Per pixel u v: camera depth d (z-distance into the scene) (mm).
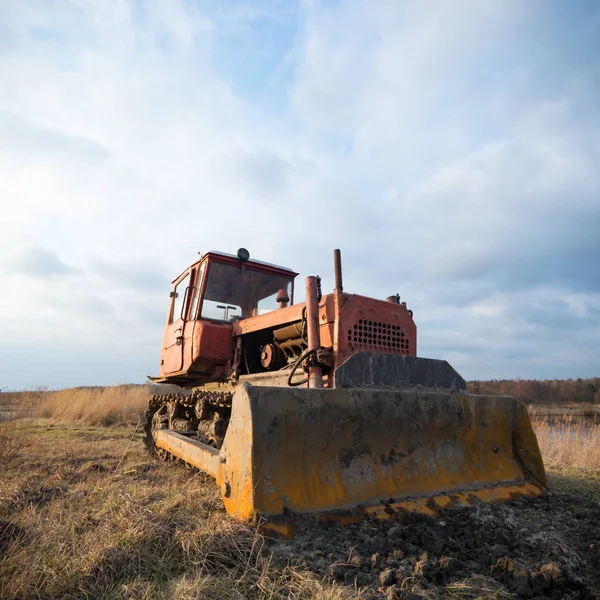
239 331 5863
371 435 3691
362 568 2576
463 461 4184
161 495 3824
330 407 3486
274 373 4914
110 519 3164
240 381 5496
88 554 2611
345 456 3518
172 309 7539
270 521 2920
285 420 3252
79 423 11914
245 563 2553
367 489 3475
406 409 3906
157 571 2498
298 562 2561
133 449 7398
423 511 3455
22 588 2287
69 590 2346
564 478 5770
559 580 2480
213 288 6246
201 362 5961
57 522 3180
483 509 3646
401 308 5004
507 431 4586
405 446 3859
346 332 4457
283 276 6844
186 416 6195
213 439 5020
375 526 3145
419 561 2605
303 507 3111
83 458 6320
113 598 2256
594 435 8305
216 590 2287
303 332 4844
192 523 3031
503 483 4203
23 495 3982
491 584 2471
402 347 4879
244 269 6527
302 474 3264
